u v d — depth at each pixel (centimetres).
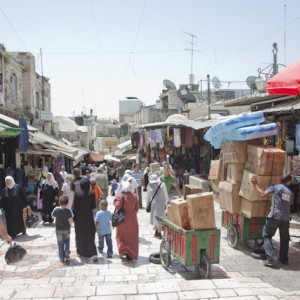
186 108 2677
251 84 2128
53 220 1193
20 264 722
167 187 1095
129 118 6034
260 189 713
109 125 5959
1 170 1358
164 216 932
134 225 761
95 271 685
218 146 855
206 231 624
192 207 627
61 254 745
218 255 628
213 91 2753
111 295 514
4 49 2022
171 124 1645
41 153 1761
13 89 2245
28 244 890
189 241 618
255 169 727
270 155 705
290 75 713
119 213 750
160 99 3803
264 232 707
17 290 548
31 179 1655
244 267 686
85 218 764
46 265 724
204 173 1733
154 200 937
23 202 972
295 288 578
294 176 977
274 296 495
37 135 2006
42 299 508
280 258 703
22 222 969
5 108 2020
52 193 1161
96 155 3800
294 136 1068
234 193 776
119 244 761
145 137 2300
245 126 750
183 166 1917
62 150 1922
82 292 529
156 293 516
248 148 759
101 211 800
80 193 772
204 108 2500
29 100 2508
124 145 3064
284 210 688
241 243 841
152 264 733
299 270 670
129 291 527
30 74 2502
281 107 998
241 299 484
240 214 781
